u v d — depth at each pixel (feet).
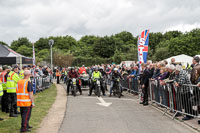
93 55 236.43
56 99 39.93
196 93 20.84
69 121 22.79
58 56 179.52
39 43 288.92
